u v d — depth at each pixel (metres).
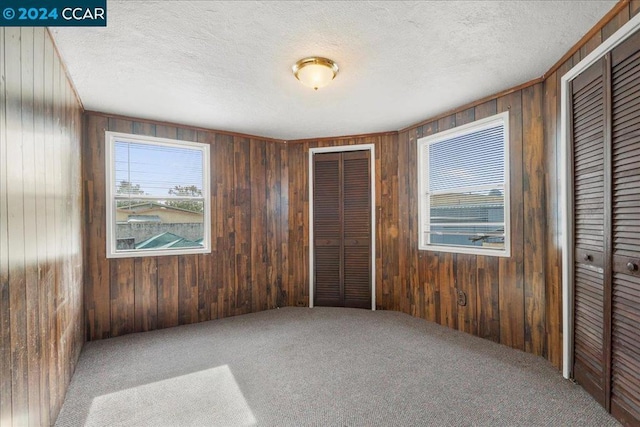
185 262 3.53
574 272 2.15
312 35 1.89
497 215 2.91
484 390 2.06
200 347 2.82
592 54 1.89
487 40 1.98
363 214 4.08
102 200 3.10
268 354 2.66
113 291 3.13
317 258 4.22
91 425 1.74
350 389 2.10
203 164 3.72
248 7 1.64
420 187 3.60
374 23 1.79
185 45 1.97
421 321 3.49
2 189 1.17
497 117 2.81
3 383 1.16
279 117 3.37
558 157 2.30
